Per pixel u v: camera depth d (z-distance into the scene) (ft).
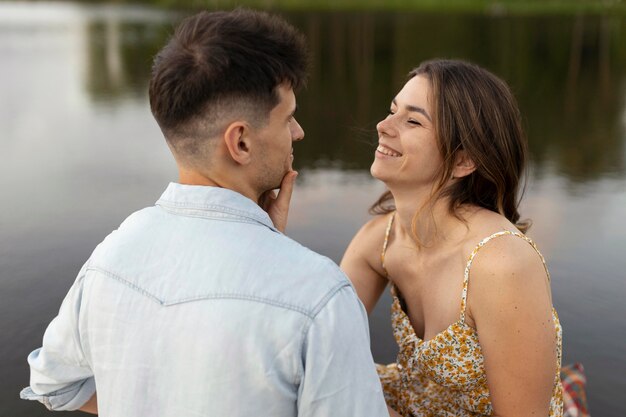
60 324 4.03
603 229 13.23
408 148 5.41
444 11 79.61
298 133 4.14
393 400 6.55
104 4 94.22
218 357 3.40
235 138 3.64
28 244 12.19
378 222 6.58
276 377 3.39
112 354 3.69
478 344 5.46
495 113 5.30
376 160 5.65
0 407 7.89
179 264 3.58
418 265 5.93
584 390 8.04
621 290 10.73
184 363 3.47
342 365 3.40
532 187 16.06
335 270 3.53
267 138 3.74
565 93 28.89
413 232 5.73
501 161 5.40
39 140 20.22
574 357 9.07
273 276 3.44
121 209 14.20
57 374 4.22
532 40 47.50
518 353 5.13
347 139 20.51
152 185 15.97
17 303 10.09
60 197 14.89
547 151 19.63
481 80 5.32
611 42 47.01
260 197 4.25
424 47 42.86
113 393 3.71
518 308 5.06
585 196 15.38
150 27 57.41
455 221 5.55
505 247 5.14
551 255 11.99
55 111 24.27
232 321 3.39
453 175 5.46
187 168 3.81
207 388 3.43
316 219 13.37
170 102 3.62
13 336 9.25
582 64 36.96
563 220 13.74
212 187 3.71
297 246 3.60
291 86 3.78
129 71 33.47
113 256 3.74
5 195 14.99
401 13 74.64
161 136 20.88
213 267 3.50
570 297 10.53
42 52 38.83
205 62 3.53
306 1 87.81
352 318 3.48
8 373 8.47
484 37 49.06
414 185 5.57
